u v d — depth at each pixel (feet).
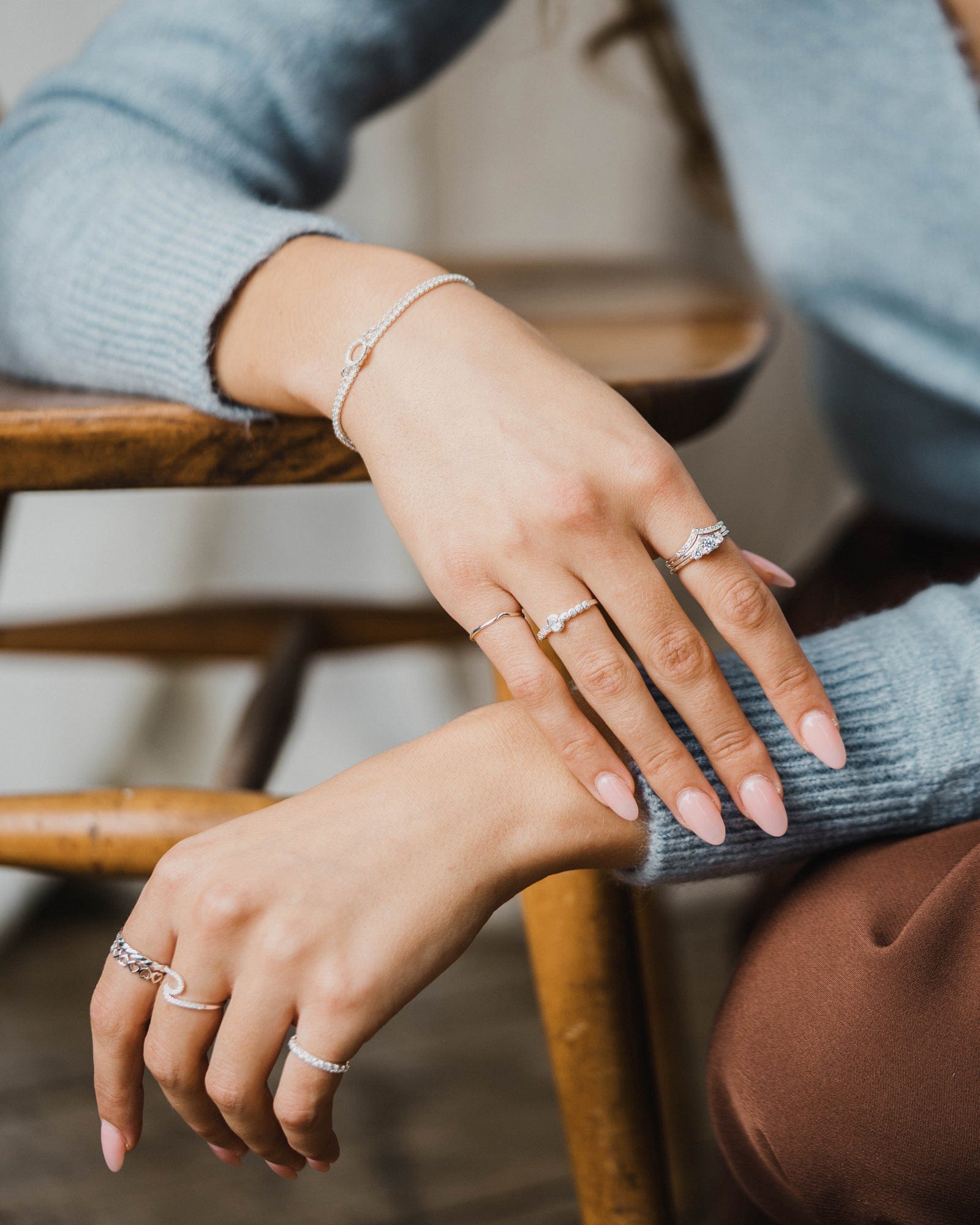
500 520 2.36
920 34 2.93
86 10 4.55
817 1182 2.35
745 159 3.20
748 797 2.37
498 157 5.27
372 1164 3.89
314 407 2.48
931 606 2.58
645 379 2.61
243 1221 3.57
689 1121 3.48
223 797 2.62
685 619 2.36
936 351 3.14
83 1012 4.69
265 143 2.91
